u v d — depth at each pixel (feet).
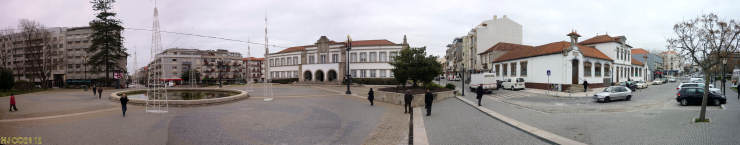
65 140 26.20
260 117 39.24
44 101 63.26
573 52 86.43
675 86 115.75
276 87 131.54
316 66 165.37
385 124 34.76
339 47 162.71
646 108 46.93
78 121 36.40
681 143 22.79
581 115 40.24
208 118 38.32
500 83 108.78
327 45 166.20
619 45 116.98
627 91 61.26
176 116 40.22
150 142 25.45
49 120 37.40
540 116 39.81
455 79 209.67
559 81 87.61
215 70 256.32
